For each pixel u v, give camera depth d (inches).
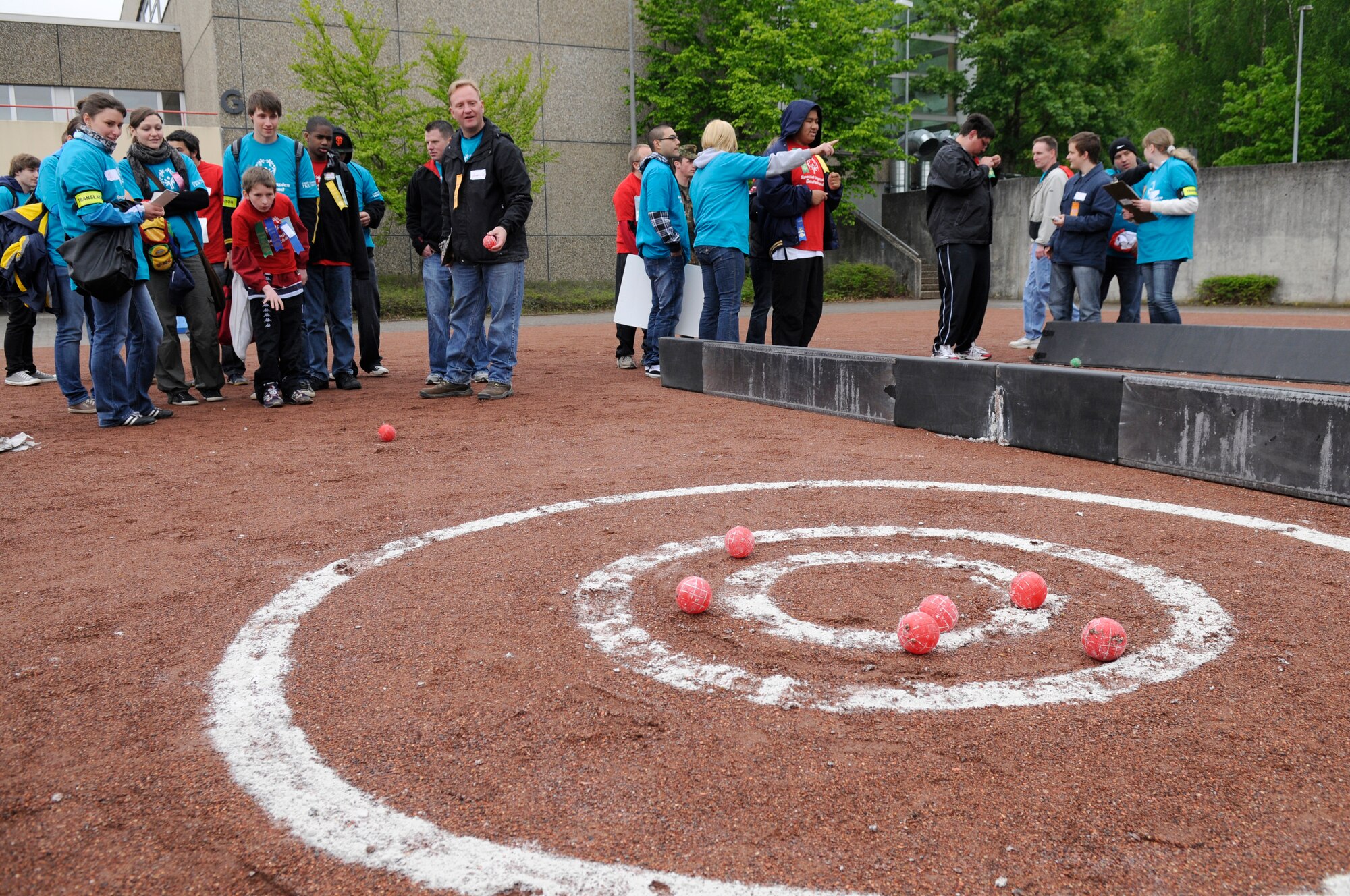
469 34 973.8
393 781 83.0
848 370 269.9
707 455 222.2
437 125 334.6
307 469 215.0
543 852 72.6
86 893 69.1
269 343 303.0
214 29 859.4
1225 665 104.2
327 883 69.7
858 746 87.9
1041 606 123.3
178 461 226.4
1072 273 389.1
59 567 146.9
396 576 139.2
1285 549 145.3
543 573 139.3
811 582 133.6
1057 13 1252.5
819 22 1043.9
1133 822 75.3
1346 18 1342.3
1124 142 407.5
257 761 86.8
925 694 98.3
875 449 227.5
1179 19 1546.5
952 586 131.4
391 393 339.9
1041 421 221.5
